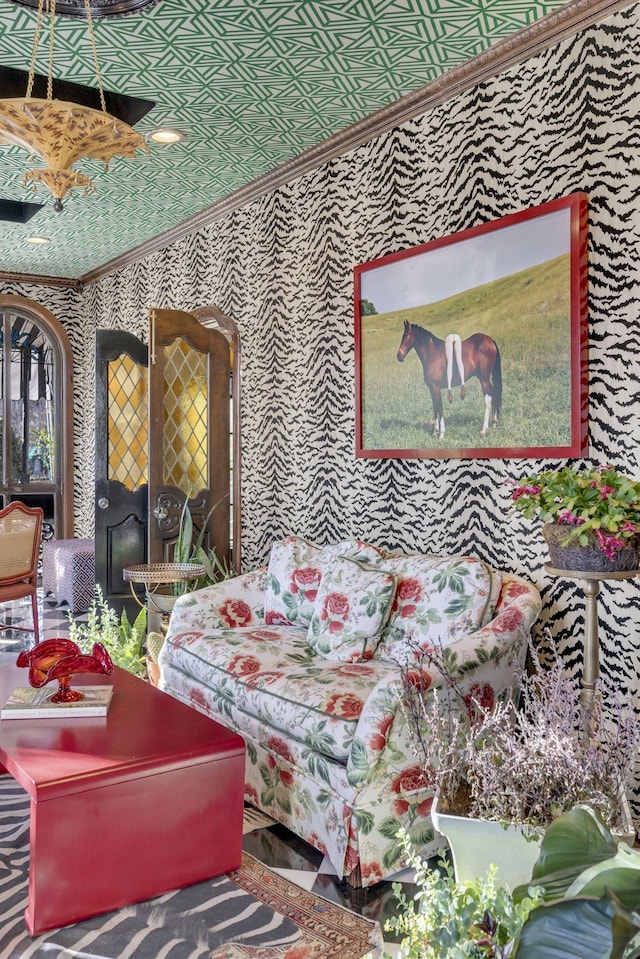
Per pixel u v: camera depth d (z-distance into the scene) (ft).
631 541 7.86
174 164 15.15
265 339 16.22
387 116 12.69
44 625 19.11
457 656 8.14
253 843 8.70
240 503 17.24
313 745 8.37
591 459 9.75
